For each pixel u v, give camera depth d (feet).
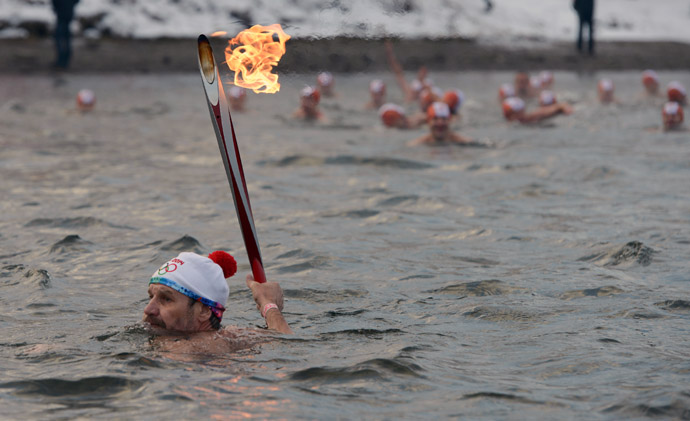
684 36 202.80
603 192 44.01
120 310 23.08
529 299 24.47
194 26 162.81
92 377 17.02
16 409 15.58
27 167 51.49
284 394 16.28
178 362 17.97
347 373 17.51
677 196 42.47
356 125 80.59
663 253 30.40
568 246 31.89
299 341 19.75
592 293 25.07
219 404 15.72
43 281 25.85
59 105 94.58
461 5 185.37
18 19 156.35
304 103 82.89
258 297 21.01
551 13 201.67
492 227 35.60
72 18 140.36
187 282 19.61
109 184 45.68
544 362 18.57
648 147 61.82
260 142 66.80
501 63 165.99
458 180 48.24
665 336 20.61
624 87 131.34
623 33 201.57
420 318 22.52
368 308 23.61
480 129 76.54
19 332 20.70
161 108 93.66
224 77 23.67
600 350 19.40
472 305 23.77
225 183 46.42
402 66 151.74
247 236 21.02
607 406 15.88
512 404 16.03
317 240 33.09
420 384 17.03
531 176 49.32
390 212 38.91
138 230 34.42
